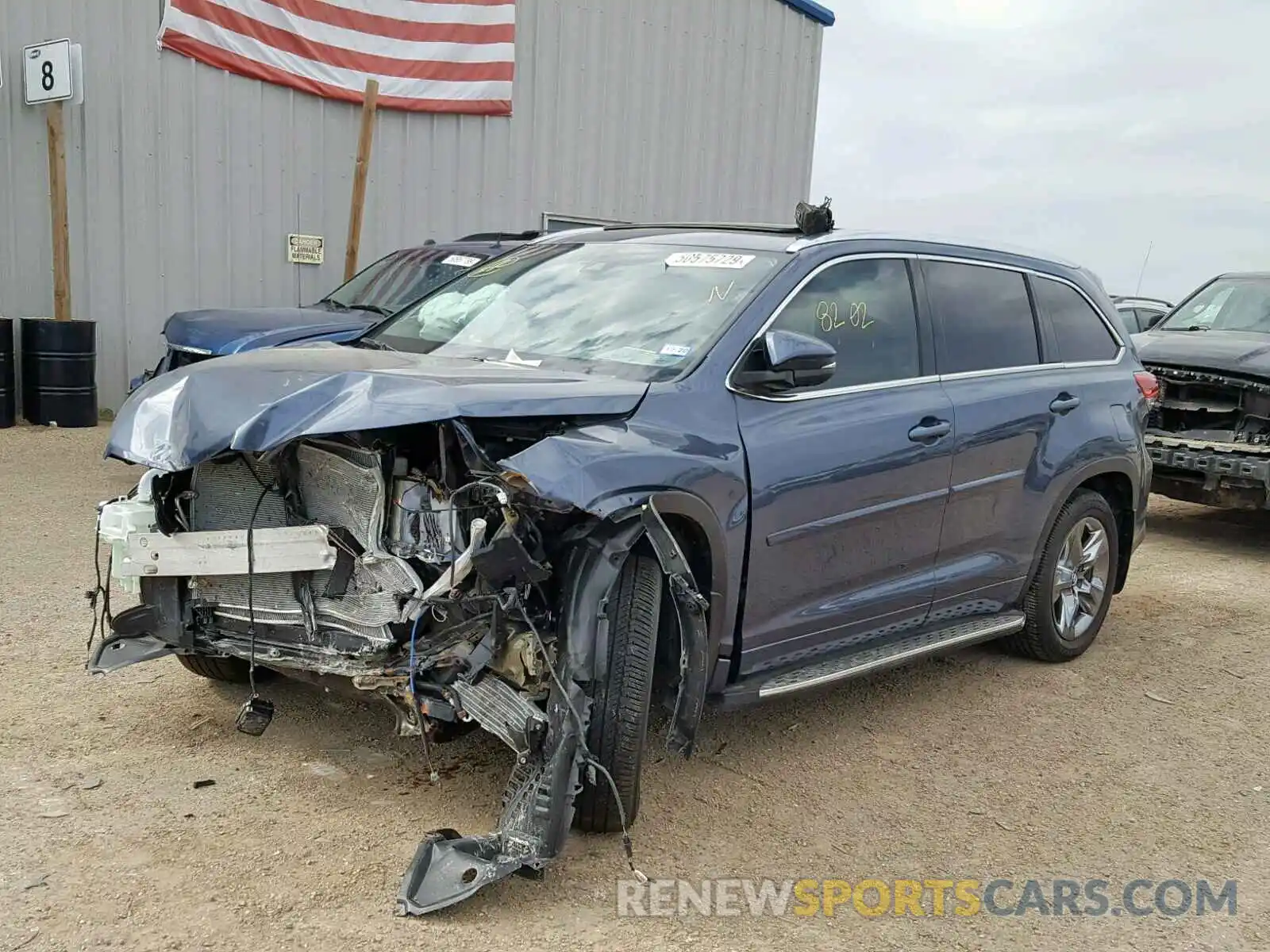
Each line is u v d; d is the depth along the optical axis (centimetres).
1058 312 573
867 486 437
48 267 1177
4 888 309
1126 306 1574
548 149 1495
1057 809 414
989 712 511
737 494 383
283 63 1284
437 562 334
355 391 335
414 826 361
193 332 783
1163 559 860
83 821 349
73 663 486
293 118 1313
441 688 336
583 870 345
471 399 330
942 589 492
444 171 1428
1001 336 531
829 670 432
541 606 340
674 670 370
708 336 410
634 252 488
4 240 1148
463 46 1392
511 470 315
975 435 490
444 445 330
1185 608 713
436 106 1394
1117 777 447
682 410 380
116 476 902
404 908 309
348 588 349
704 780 418
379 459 340
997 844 384
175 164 1238
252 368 360
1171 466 875
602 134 1534
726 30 1614
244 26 1248
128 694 457
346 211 1372
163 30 1193
